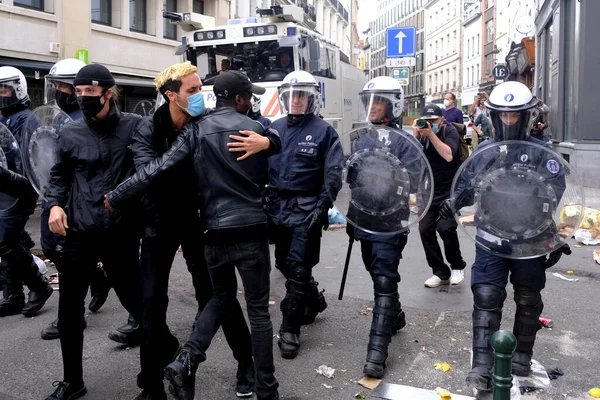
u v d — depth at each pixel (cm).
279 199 455
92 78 355
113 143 368
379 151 412
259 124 347
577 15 1495
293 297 443
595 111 1438
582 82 1448
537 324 390
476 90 5397
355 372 421
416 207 409
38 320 528
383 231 415
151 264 354
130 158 372
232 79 345
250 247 336
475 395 368
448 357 444
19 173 472
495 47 4897
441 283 630
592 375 411
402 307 560
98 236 366
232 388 397
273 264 746
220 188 332
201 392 391
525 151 361
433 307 561
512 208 363
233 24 1097
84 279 372
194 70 340
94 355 451
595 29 1434
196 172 333
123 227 373
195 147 331
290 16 1067
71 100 463
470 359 440
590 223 846
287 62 1070
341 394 388
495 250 369
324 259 755
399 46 1397
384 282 416
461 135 650
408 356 445
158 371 355
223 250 336
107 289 541
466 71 5988
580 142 1454
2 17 1255
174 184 351
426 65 7625
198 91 340
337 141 420
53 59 1394
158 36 1783
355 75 1591
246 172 335
